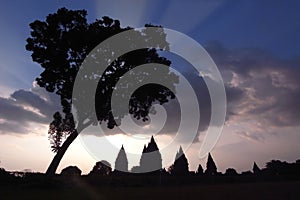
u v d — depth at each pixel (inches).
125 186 1128.2
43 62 1316.4
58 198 633.0
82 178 1170.0
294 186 815.1
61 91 1311.5
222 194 658.2
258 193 659.4
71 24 1344.7
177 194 684.1
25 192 789.9
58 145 1349.7
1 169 1156.5
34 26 1325.0
